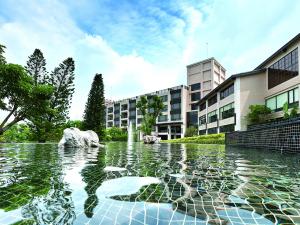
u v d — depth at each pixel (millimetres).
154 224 1663
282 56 20859
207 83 49688
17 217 1776
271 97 22984
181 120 50969
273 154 8328
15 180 3105
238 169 4297
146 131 42969
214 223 1679
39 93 20109
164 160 6051
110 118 71375
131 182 3029
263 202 2172
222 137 25312
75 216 1806
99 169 4203
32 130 27906
